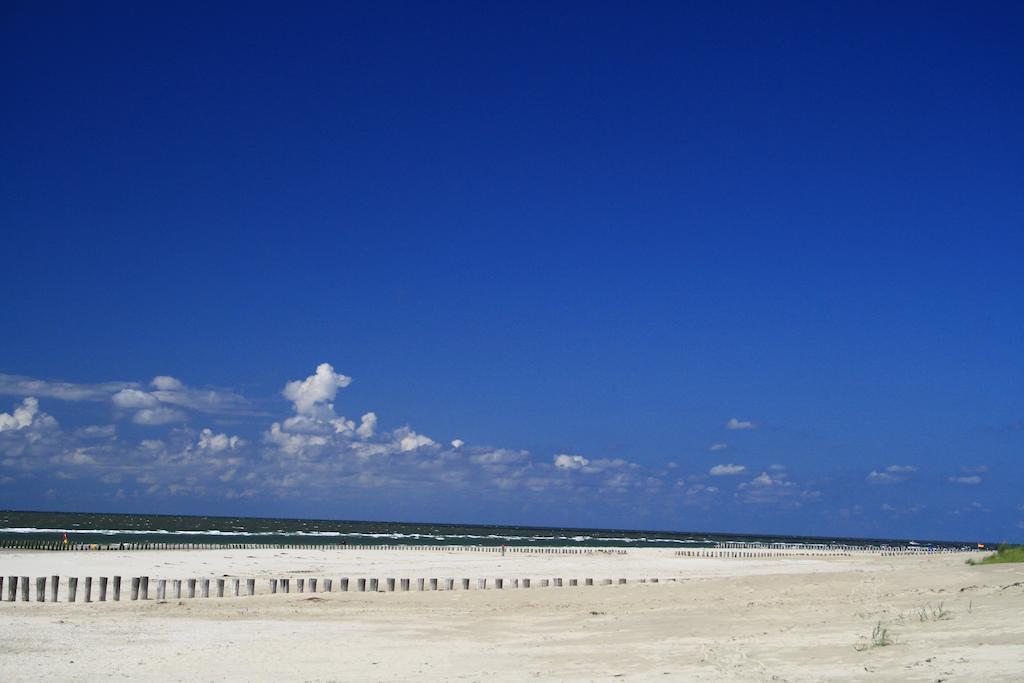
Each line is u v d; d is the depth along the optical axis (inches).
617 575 2497.5
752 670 652.1
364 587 1754.4
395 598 1551.4
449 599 1515.7
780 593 1204.5
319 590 1868.8
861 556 3914.9
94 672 802.8
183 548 3344.0
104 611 1386.6
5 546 3065.9
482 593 1594.5
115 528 6678.2
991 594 955.3
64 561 2458.2
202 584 1625.2
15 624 1187.9
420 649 919.7
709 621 976.9
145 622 1216.8
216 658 882.1
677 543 7849.4
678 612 1107.3
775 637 808.3
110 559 2598.4
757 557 3782.0
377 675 756.0
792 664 664.4
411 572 2477.9
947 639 690.2
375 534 7258.9
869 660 644.1
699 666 685.9
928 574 1237.1
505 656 837.8
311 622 1201.4
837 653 689.0
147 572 2237.9
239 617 1282.0
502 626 1111.0
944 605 904.3
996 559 1528.1
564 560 3280.0
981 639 673.6
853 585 1195.9
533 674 711.7
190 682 741.3
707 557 3737.7
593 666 732.0
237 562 2694.4
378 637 1034.1
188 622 1214.3
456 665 797.2
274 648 949.8
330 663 836.6
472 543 5674.2
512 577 2375.7
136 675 781.9
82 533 5511.8
